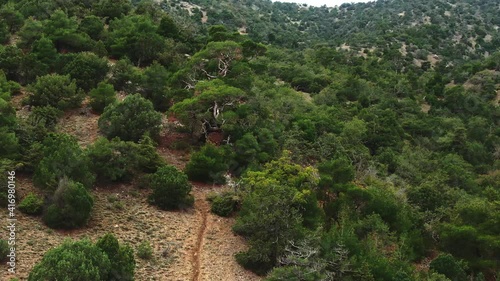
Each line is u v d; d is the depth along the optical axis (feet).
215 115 89.61
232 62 108.27
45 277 38.29
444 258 65.16
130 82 103.91
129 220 61.00
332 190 72.02
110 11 165.48
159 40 134.92
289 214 57.72
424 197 89.20
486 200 88.84
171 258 54.85
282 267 50.85
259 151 84.89
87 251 41.96
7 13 140.56
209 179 77.25
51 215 54.85
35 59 104.99
